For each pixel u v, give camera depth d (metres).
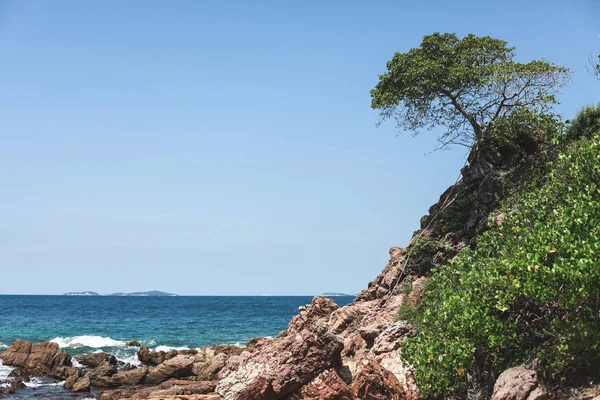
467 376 17.92
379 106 31.62
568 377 14.56
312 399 21.19
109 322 88.50
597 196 16.52
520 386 14.95
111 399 30.58
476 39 31.75
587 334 13.82
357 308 29.91
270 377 21.81
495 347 16.80
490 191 29.17
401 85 31.41
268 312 122.38
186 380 34.94
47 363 40.47
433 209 34.03
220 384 23.36
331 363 21.88
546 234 15.85
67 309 134.00
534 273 14.88
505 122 28.67
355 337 26.38
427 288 23.11
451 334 18.28
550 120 28.36
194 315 109.75
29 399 31.34
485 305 17.02
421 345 18.55
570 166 18.52
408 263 30.70
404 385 20.72
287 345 22.89
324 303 31.09
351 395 20.81
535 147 28.97
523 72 28.88
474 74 29.58
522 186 27.28
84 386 33.72
